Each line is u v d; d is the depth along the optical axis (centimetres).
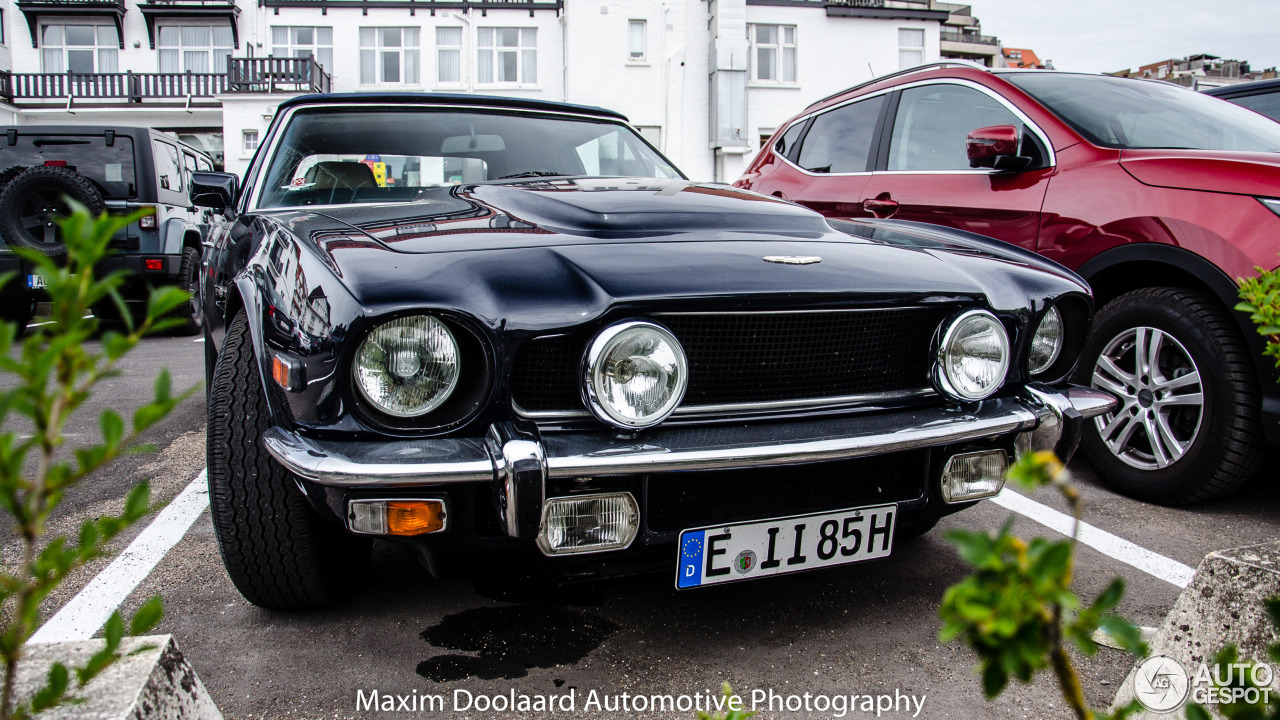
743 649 190
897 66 2189
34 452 359
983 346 194
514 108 316
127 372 570
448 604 212
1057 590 51
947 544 251
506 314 161
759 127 2134
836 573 230
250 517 187
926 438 182
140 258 742
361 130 293
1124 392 294
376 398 158
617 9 2036
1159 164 285
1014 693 172
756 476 179
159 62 2206
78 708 94
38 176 662
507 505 155
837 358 191
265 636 195
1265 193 255
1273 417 253
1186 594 148
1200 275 262
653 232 202
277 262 188
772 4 2119
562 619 204
